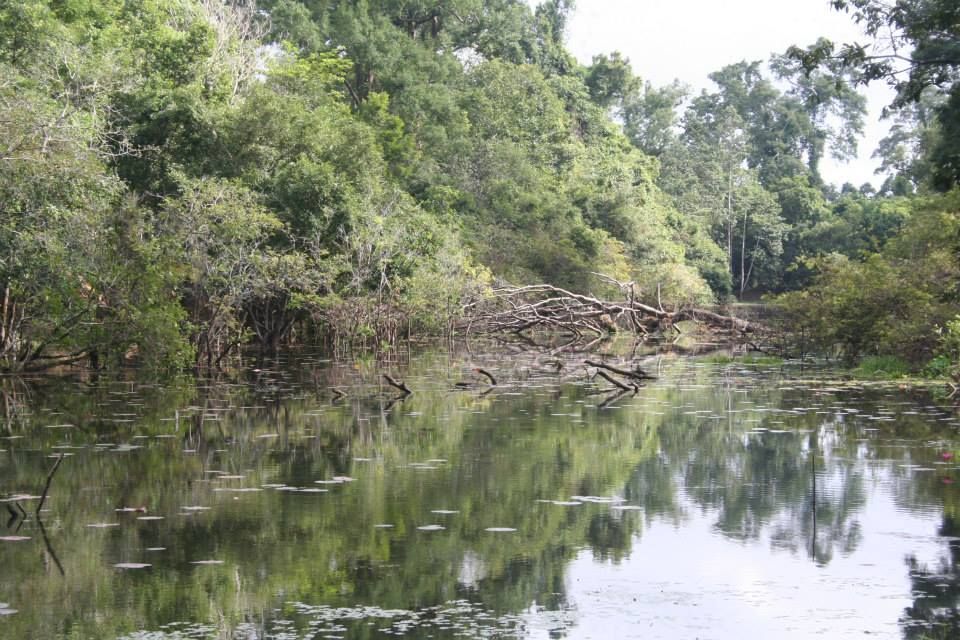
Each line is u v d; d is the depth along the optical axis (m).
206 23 35.91
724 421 15.05
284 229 27.86
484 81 64.75
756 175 85.88
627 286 42.72
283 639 5.85
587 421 15.11
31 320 21.73
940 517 8.91
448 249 36.12
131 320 21.28
